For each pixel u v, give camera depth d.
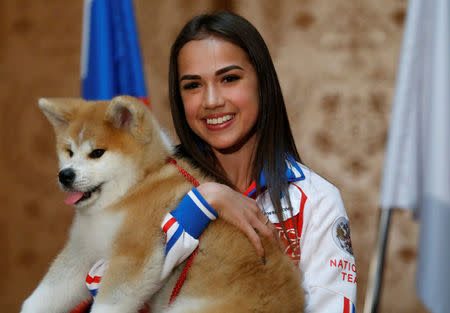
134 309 2.09
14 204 6.97
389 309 6.18
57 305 2.31
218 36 2.38
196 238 2.15
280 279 2.12
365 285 6.25
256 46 2.42
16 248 6.95
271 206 2.37
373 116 6.36
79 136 2.42
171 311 2.10
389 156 3.38
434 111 3.08
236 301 2.06
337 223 2.27
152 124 2.48
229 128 2.40
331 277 2.15
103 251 2.24
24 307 2.27
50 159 6.91
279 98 2.50
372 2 6.33
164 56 6.70
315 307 2.11
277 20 6.51
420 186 3.32
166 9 6.70
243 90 2.39
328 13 6.42
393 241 6.18
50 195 6.90
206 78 2.38
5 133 6.99
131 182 2.37
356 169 6.38
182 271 2.18
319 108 6.45
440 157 3.04
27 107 6.96
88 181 2.31
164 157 2.50
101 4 3.58
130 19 3.66
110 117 2.39
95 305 2.04
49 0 6.92
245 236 2.20
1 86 6.99
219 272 2.14
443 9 3.11
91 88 3.59
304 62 6.46
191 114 2.46
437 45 3.11
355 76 6.38
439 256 3.00
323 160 6.44
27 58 6.96
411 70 3.34
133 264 2.10
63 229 6.86
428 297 3.02
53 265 2.37
